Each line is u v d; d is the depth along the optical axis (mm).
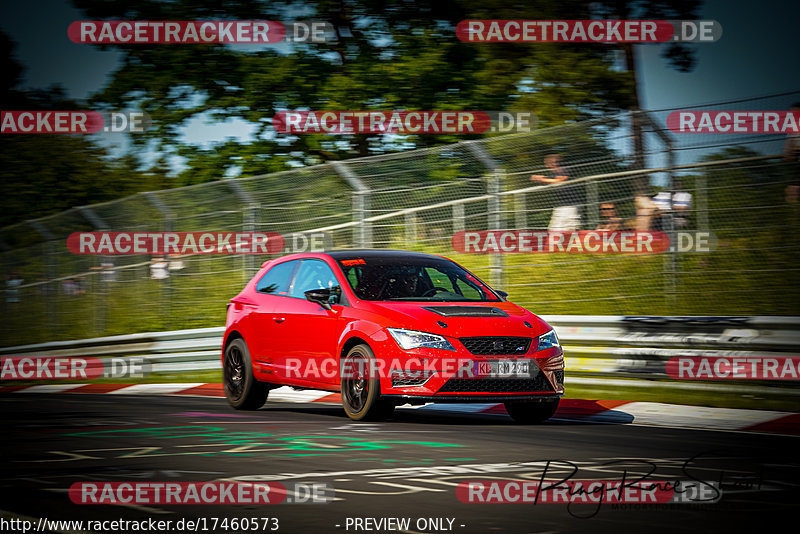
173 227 70250
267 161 92812
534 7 81062
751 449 28062
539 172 54094
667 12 79938
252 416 38562
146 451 28062
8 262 89625
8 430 33938
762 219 48344
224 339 43219
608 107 81250
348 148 90938
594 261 54312
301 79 91062
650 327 44688
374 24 90250
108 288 79875
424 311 34938
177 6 95438
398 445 28984
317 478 23141
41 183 123312
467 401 33781
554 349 35500
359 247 60219
